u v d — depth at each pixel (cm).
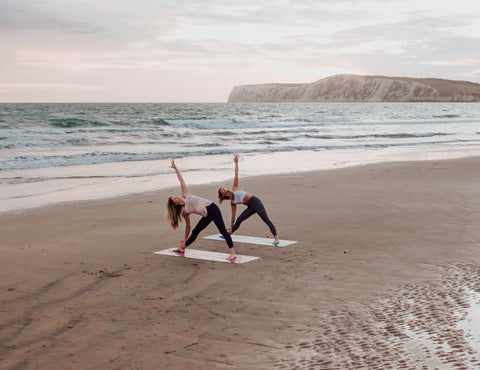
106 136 3647
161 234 1009
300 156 2698
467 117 8425
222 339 503
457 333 485
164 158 2533
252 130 4612
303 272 734
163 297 636
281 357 455
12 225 1078
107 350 484
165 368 442
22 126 4672
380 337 486
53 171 2019
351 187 1605
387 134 4247
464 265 741
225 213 1237
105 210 1262
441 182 1709
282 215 1177
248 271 746
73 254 846
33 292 655
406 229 1014
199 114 8569
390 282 672
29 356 473
